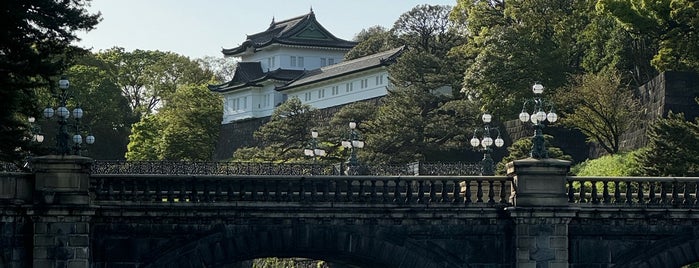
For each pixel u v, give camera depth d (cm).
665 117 13462
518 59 15612
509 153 13825
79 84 19525
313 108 19100
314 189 7919
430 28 18738
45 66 8338
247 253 7856
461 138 15300
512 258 7988
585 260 8000
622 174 12106
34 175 7562
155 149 17788
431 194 8019
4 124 8556
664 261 8025
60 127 7806
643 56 14938
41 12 8431
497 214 7994
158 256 7788
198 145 17862
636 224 8025
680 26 13700
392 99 16025
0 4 8188
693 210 8000
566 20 15800
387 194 7981
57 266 7556
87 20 8606
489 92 15725
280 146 16712
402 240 7975
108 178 7788
